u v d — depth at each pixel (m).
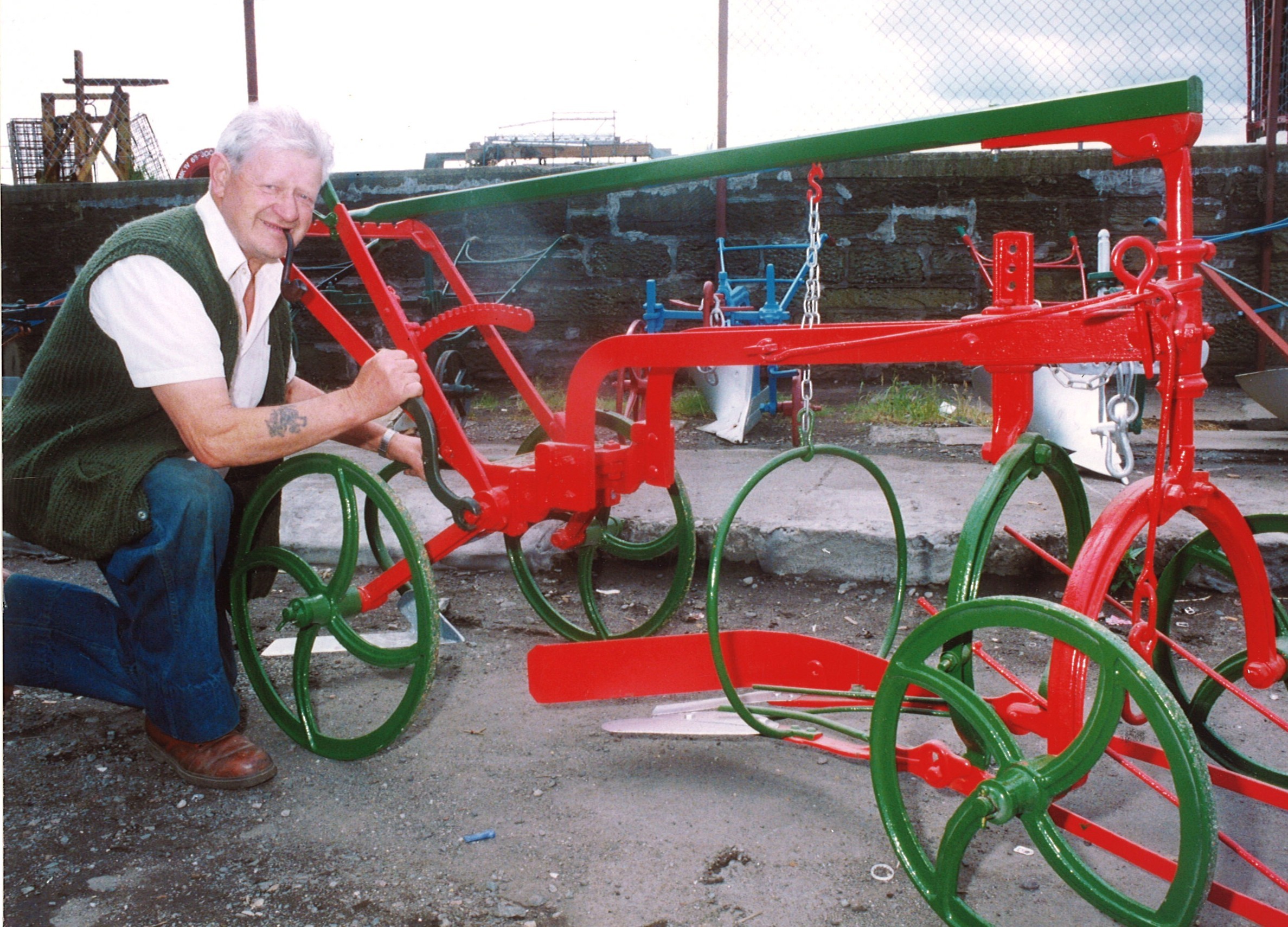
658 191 7.01
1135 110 1.54
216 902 1.74
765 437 5.33
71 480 2.03
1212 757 2.16
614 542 2.84
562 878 1.81
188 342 1.97
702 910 1.71
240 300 2.15
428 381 2.21
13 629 2.21
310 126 2.09
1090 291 6.05
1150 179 6.55
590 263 7.14
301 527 3.70
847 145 1.82
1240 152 6.45
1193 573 3.18
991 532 1.69
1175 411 1.62
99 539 2.01
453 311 2.22
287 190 2.05
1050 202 6.67
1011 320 1.69
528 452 2.91
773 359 1.97
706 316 5.42
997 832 1.95
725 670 2.16
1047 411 4.31
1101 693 1.43
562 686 2.32
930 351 1.81
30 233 7.42
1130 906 1.44
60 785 2.15
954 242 6.79
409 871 1.83
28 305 7.39
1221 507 1.71
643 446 2.38
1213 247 1.55
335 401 2.09
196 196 7.32
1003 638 2.94
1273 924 1.49
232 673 2.45
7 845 1.92
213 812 2.04
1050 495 3.81
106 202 7.36
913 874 1.67
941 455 4.70
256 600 3.32
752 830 1.97
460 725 2.45
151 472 2.05
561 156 9.71
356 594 2.22
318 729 2.39
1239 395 6.27
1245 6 6.58
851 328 1.89
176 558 2.03
